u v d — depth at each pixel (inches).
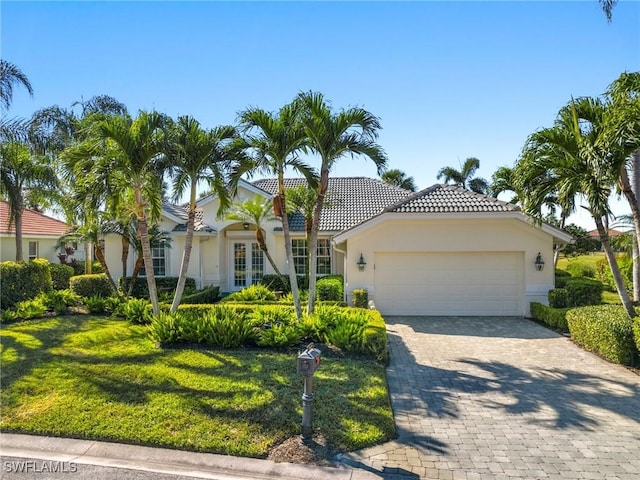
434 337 497.0
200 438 230.5
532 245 609.9
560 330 525.7
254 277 889.5
